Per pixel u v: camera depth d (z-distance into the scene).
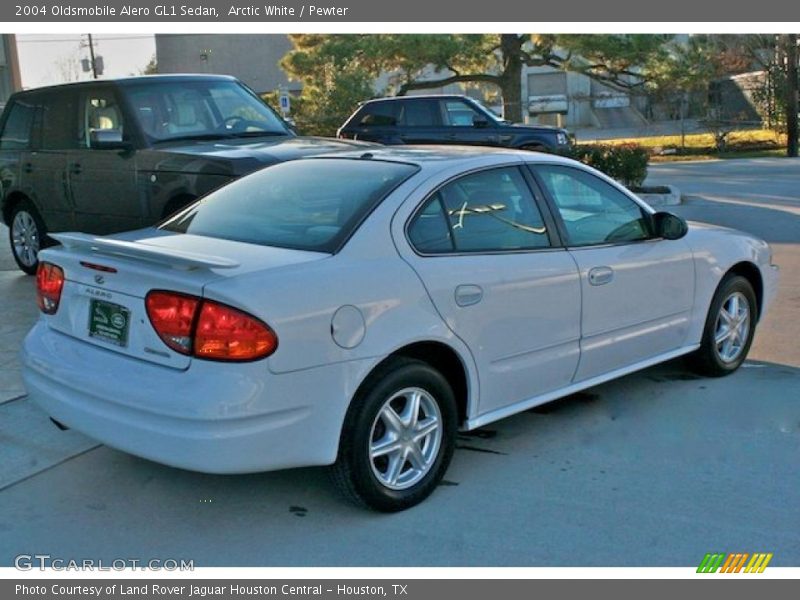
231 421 3.63
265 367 3.67
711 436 5.09
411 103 18.30
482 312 4.45
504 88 28.78
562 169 5.18
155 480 4.59
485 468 4.71
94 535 4.07
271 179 4.96
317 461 3.90
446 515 4.20
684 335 5.79
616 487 4.46
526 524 4.11
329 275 3.93
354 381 3.94
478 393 4.52
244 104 9.00
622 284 5.23
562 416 5.45
